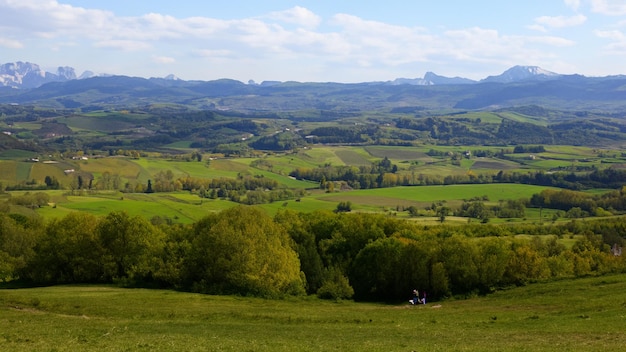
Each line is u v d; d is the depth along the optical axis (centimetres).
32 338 3606
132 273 8175
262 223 8550
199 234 8575
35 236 10831
